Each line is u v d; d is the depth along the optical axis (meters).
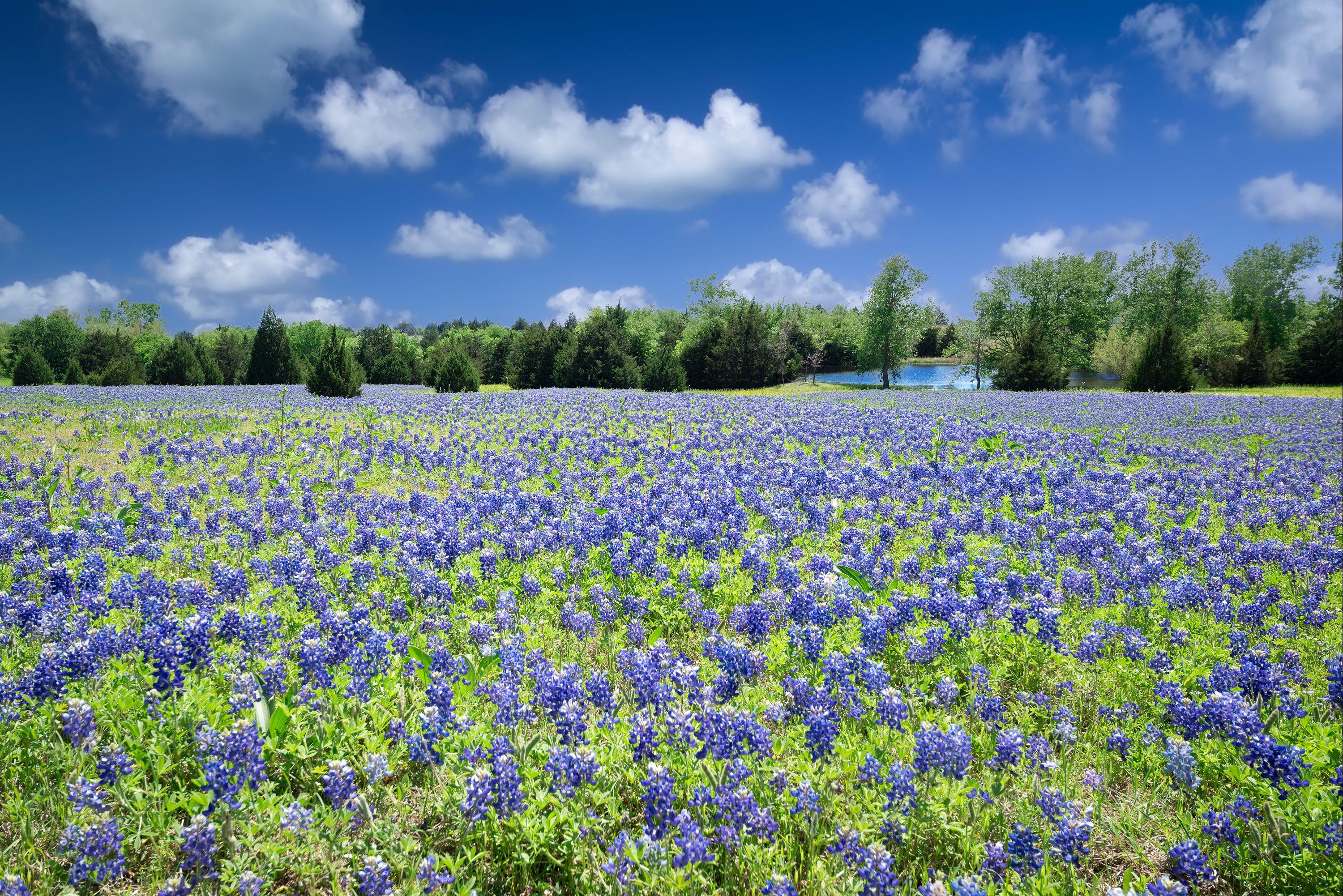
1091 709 6.25
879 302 89.94
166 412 25.95
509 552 9.59
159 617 6.70
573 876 4.05
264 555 9.70
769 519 11.64
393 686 5.70
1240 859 4.24
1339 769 4.35
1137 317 91.56
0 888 3.50
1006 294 91.25
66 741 4.79
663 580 8.69
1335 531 12.24
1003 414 32.28
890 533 10.98
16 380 49.06
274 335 53.56
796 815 4.34
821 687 5.62
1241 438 24.47
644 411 29.91
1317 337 66.81
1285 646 7.30
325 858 4.11
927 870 4.11
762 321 75.62
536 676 5.64
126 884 4.02
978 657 6.77
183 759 4.79
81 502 12.89
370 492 15.30
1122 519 12.70
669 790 4.16
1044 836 4.23
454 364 46.59
